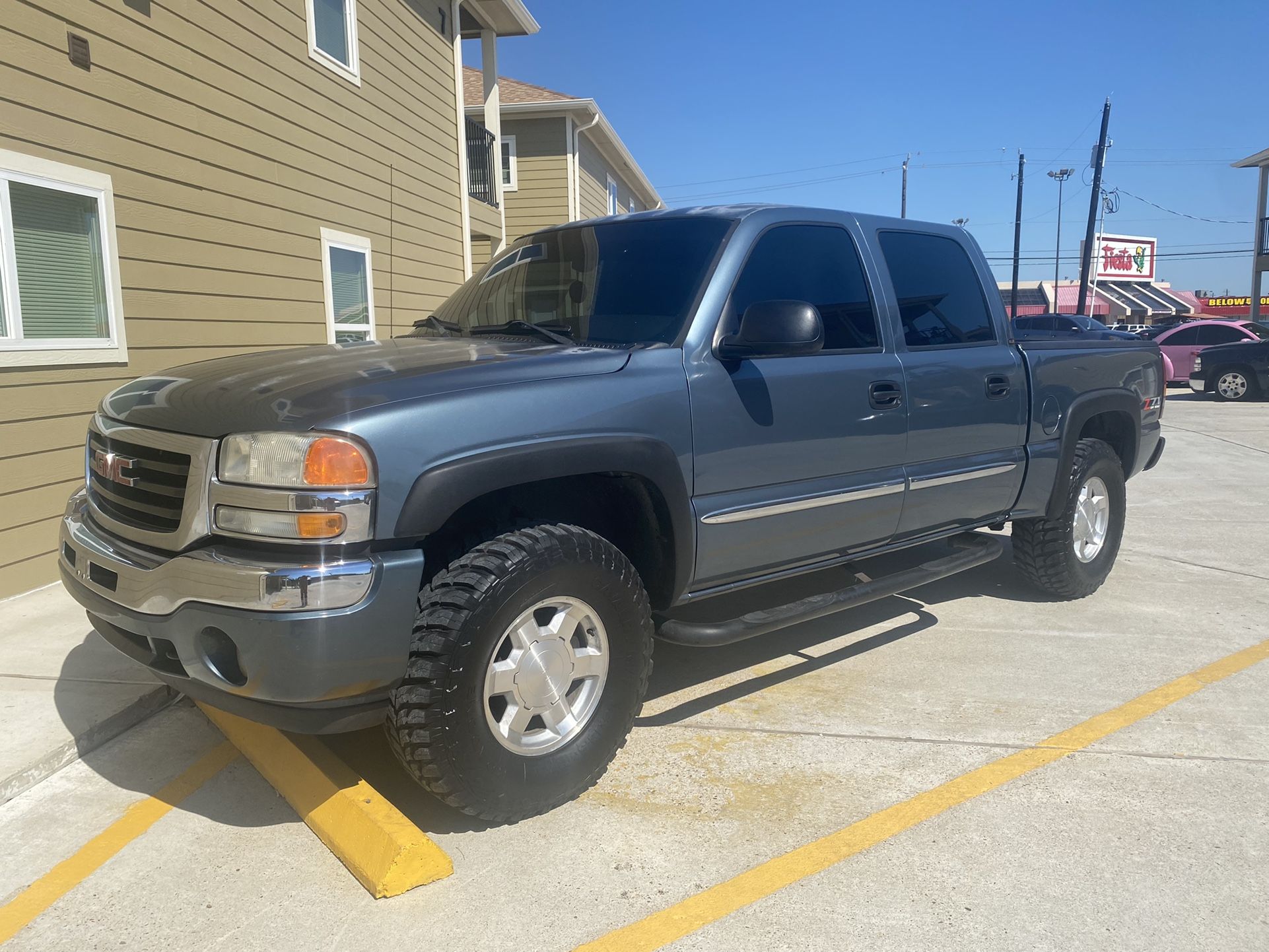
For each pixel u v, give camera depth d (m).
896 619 4.90
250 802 3.03
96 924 2.40
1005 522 4.71
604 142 21.78
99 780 3.17
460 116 12.50
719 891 2.53
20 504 5.20
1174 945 2.31
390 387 2.57
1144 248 63.66
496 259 4.33
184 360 6.73
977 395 4.26
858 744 3.43
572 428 2.78
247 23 7.47
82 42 5.66
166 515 2.59
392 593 2.41
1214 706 3.75
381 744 3.35
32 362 5.27
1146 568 5.95
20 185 5.24
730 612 4.81
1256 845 2.74
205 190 6.93
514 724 2.75
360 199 9.66
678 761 3.30
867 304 3.91
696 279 3.36
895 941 2.32
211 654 2.48
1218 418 15.76
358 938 2.34
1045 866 2.64
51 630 4.49
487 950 2.29
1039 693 3.91
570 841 2.77
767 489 3.40
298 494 2.34
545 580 2.71
